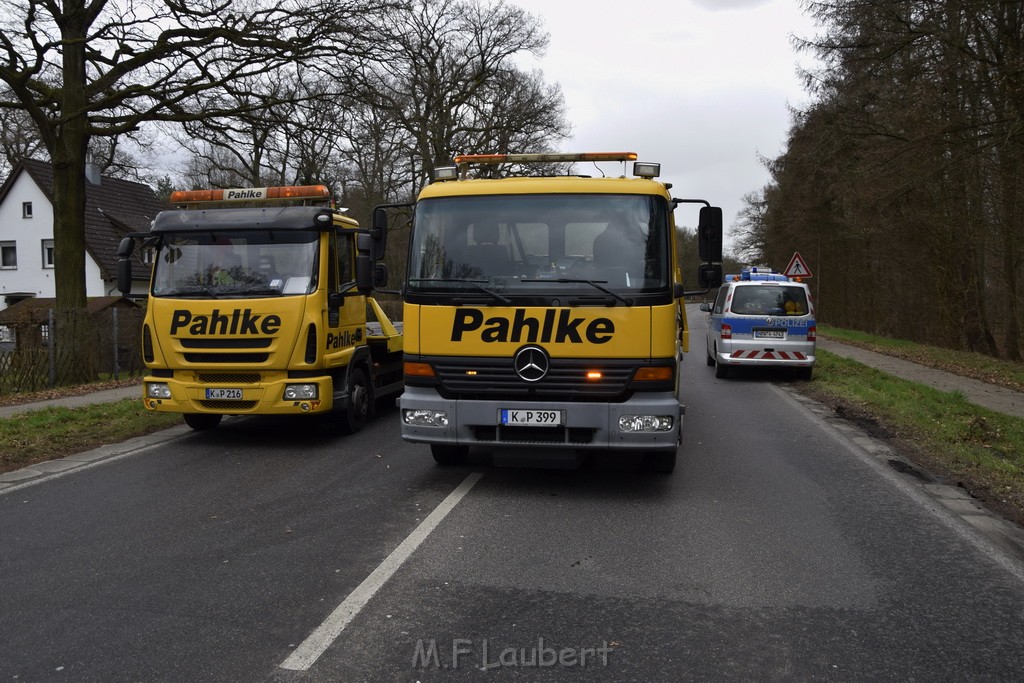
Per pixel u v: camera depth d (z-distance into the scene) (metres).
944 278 24.19
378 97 19.06
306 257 8.96
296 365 8.75
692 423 10.62
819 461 8.23
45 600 4.48
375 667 3.69
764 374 16.78
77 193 17.69
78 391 14.15
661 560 5.17
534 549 5.37
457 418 6.52
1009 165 17.47
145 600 4.48
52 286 39.34
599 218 6.54
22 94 16.70
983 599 4.55
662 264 6.48
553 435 6.48
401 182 32.47
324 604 4.42
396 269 32.88
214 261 9.00
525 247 6.55
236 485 7.14
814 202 33.41
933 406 11.60
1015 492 6.90
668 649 3.89
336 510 6.30
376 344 10.74
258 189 10.06
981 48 17.19
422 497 6.69
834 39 19.92
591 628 4.12
